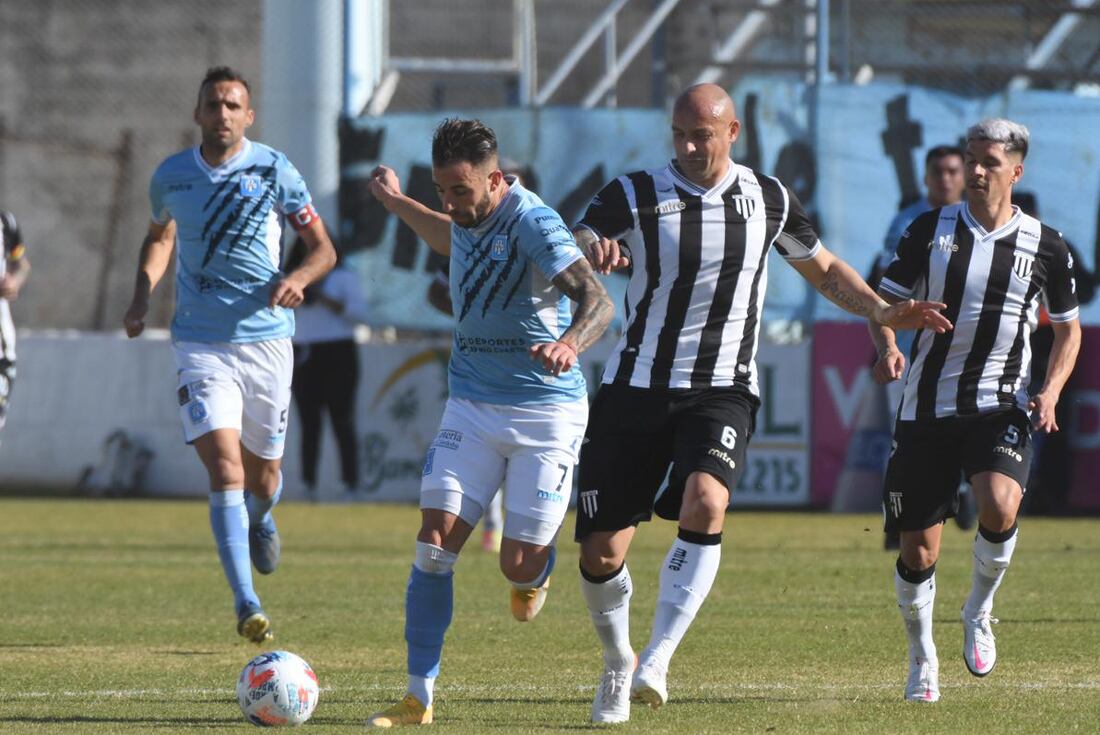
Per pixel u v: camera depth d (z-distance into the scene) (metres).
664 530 48.31
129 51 90.81
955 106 51.62
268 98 53.25
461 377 19.03
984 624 21.33
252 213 25.00
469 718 18.56
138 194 89.50
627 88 71.31
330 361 53.12
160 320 79.44
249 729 17.66
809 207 51.69
